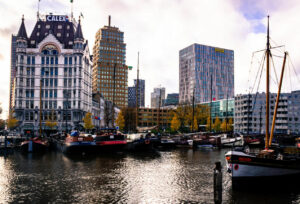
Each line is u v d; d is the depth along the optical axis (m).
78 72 86.81
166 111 177.12
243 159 19.77
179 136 67.56
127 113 128.62
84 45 94.44
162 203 15.91
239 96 146.38
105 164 31.12
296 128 132.38
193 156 40.59
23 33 87.50
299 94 133.50
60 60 87.38
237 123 147.12
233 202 16.31
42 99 86.06
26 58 86.69
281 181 20.50
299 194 18.17
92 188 19.33
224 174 25.16
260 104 137.88
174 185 20.45
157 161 34.16
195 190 18.92
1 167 28.69
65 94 86.44
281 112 134.50
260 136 70.31
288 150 24.72
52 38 87.81
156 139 54.88
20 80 85.56
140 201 16.27
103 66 189.75
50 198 16.80
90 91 101.44
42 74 86.94
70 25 95.81
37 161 33.69
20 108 84.62
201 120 110.00
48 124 80.00
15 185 20.17
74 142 40.91
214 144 58.00
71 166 29.44
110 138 44.91
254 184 19.98
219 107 164.12
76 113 85.81
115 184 20.66
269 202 16.39
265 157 21.05
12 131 82.00
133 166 29.67
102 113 123.31
